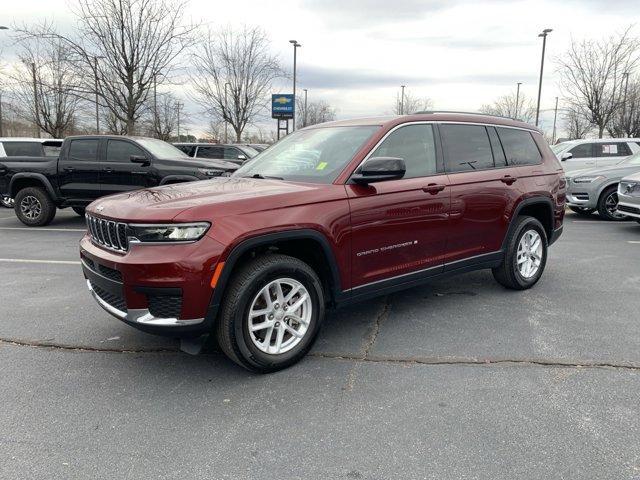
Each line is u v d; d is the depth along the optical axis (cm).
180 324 307
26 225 1023
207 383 334
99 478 240
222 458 255
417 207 410
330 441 269
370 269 388
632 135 2919
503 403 304
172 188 387
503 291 533
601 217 1113
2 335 416
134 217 310
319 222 349
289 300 351
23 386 330
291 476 241
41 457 255
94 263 348
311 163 405
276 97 2712
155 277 301
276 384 332
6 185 1013
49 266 659
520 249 519
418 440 268
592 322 439
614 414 291
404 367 355
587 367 351
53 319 454
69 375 346
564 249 759
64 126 2703
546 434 272
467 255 464
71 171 980
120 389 326
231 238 311
